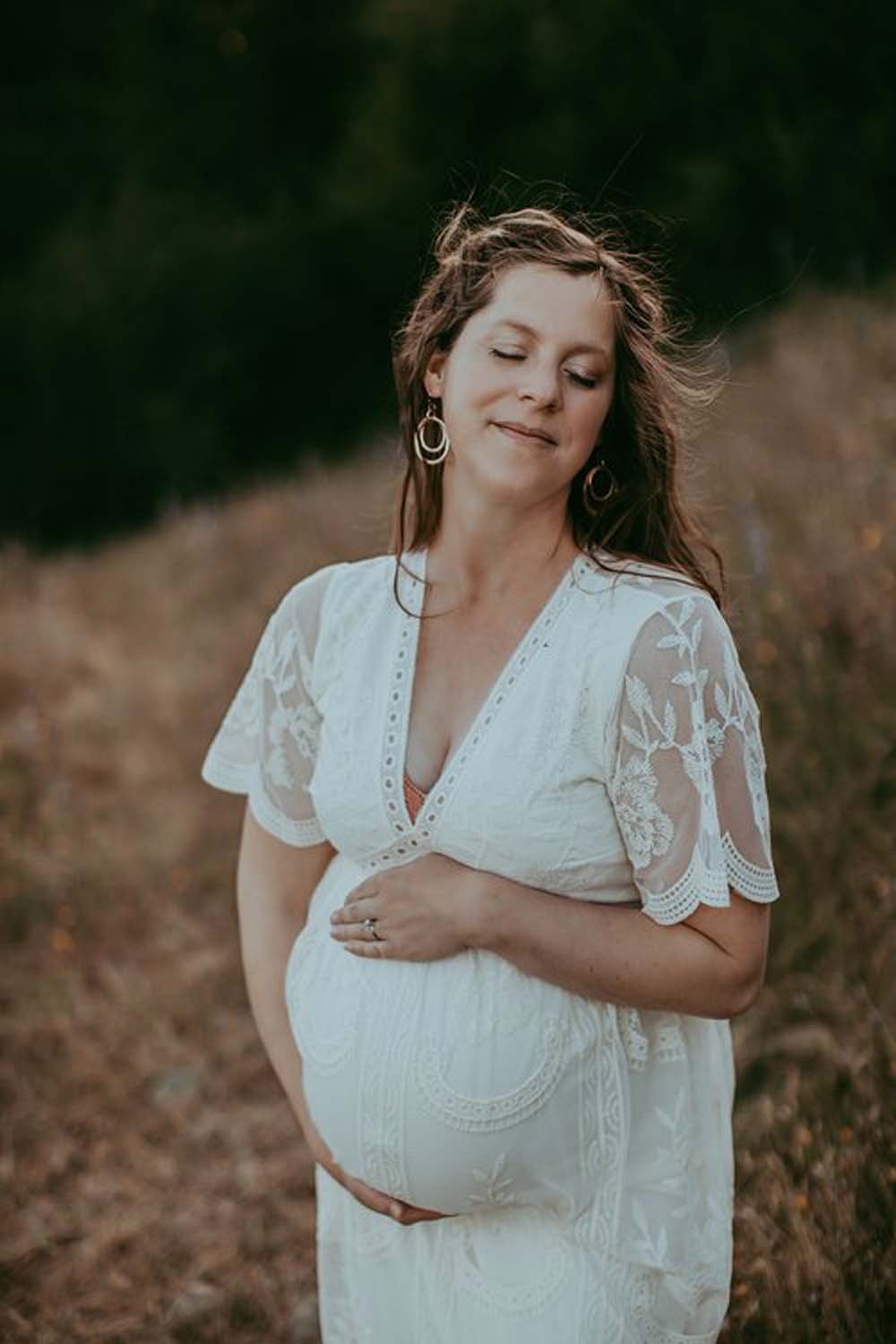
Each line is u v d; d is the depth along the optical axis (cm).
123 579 934
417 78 1441
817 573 423
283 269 1596
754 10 1084
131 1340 302
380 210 1513
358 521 777
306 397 1620
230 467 1581
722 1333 237
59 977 452
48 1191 356
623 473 196
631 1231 186
